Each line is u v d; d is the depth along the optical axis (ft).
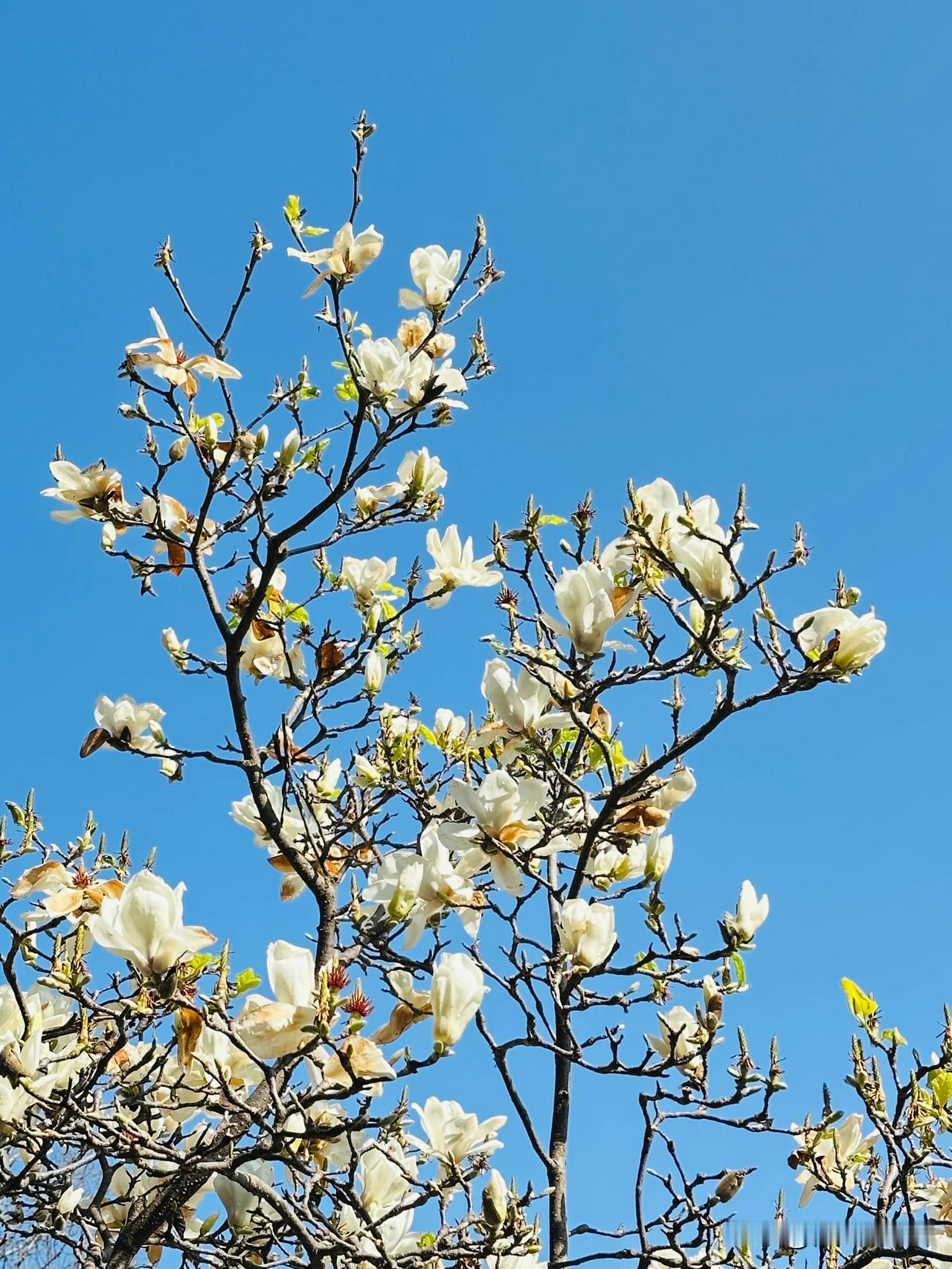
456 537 8.59
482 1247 6.95
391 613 9.23
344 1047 6.49
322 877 8.37
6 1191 7.13
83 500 8.03
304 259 7.91
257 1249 7.41
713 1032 7.52
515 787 7.36
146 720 8.24
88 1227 7.68
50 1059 6.89
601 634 7.57
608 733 8.39
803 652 7.38
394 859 7.05
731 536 7.23
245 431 8.19
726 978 7.84
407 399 8.10
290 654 8.95
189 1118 7.49
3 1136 6.75
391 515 8.46
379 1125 6.68
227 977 6.68
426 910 6.99
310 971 6.52
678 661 7.77
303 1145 7.10
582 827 7.98
